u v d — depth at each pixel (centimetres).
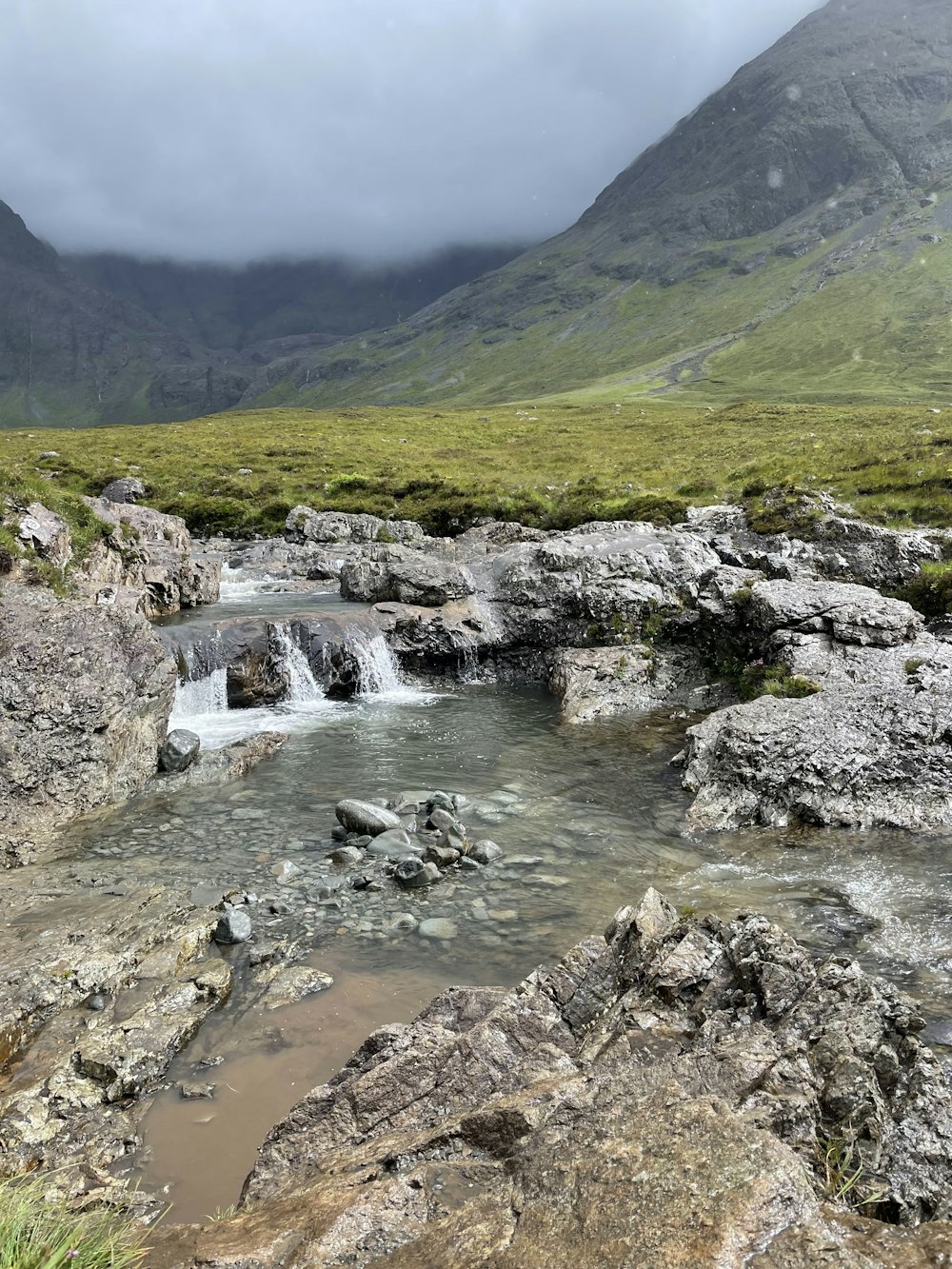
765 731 1645
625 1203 393
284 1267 440
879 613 2161
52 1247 465
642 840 1452
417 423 11319
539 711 2336
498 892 1256
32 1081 831
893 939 1073
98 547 2672
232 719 2275
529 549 3084
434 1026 778
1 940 1078
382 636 2658
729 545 3038
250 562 4328
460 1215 434
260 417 13325
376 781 1767
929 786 1505
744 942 814
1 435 10056
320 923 1170
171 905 1186
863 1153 559
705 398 18238
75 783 1596
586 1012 793
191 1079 850
